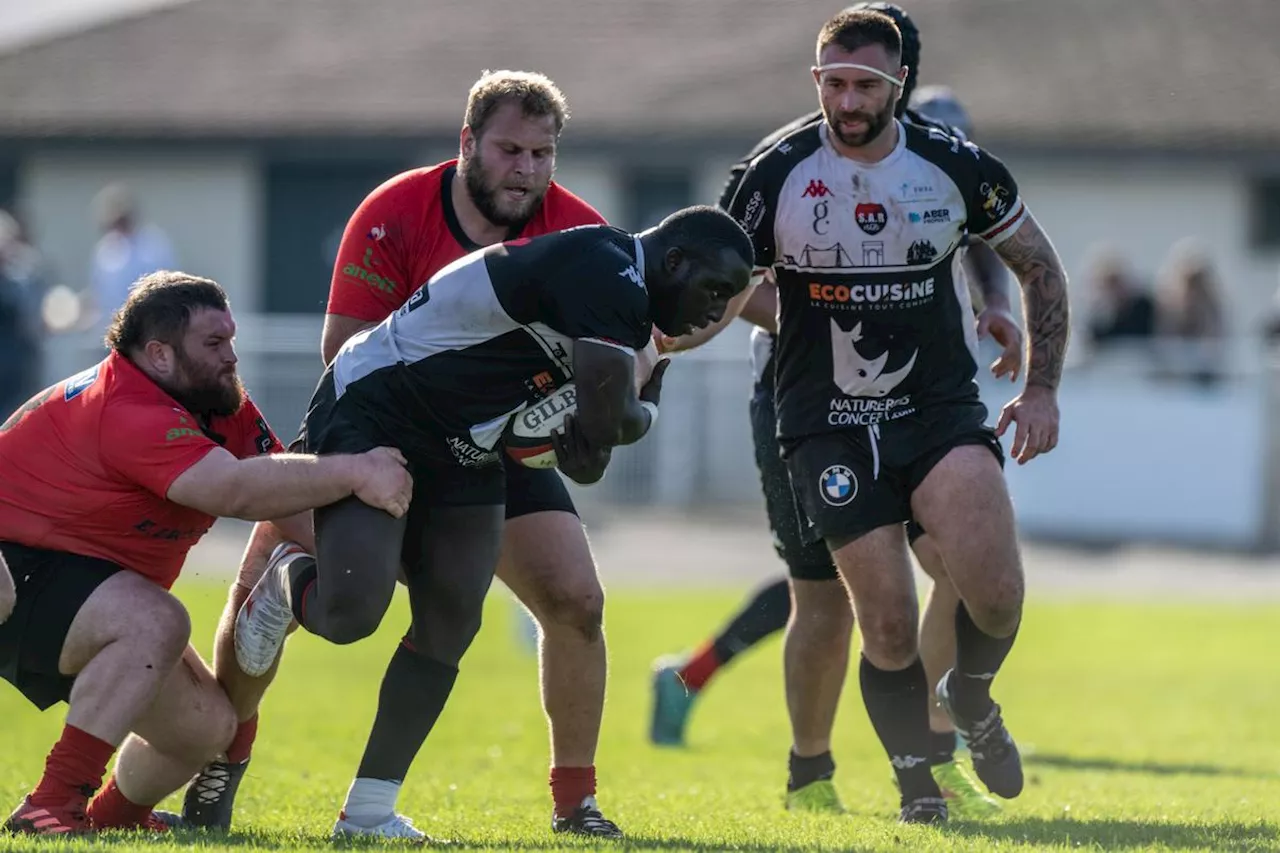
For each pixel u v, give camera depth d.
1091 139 87.56
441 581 19.91
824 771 24.95
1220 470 70.25
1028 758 31.94
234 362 20.14
